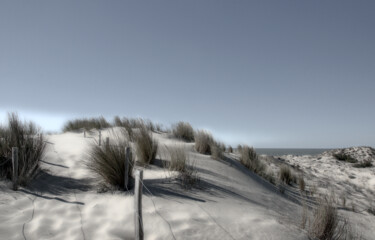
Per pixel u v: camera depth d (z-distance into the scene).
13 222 3.08
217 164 6.85
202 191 4.39
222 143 10.41
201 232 2.93
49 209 3.51
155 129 11.30
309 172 11.20
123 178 4.31
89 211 3.47
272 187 6.70
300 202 5.80
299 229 3.31
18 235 2.82
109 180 4.32
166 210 3.46
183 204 3.71
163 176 4.85
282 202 5.13
